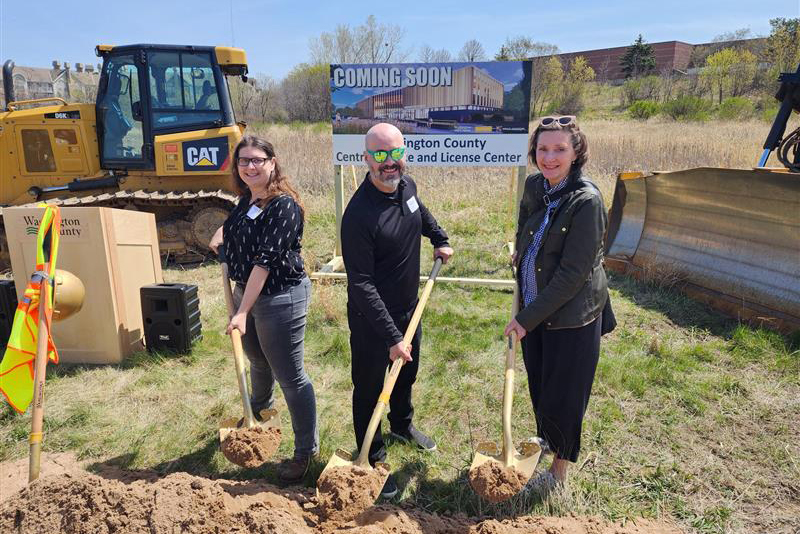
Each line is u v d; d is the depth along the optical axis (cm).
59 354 436
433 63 571
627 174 639
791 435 338
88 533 232
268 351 284
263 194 273
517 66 559
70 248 417
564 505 278
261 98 3422
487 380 409
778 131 625
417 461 318
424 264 680
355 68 586
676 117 3002
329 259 710
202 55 693
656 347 445
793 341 441
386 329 254
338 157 623
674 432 343
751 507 280
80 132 696
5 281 461
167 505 238
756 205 495
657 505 281
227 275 302
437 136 586
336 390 404
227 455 269
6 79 710
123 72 689
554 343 263
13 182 707
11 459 324
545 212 257
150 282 472
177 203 700
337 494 244
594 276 256
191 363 439
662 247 604
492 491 239
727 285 521
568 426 269
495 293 593
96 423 358
